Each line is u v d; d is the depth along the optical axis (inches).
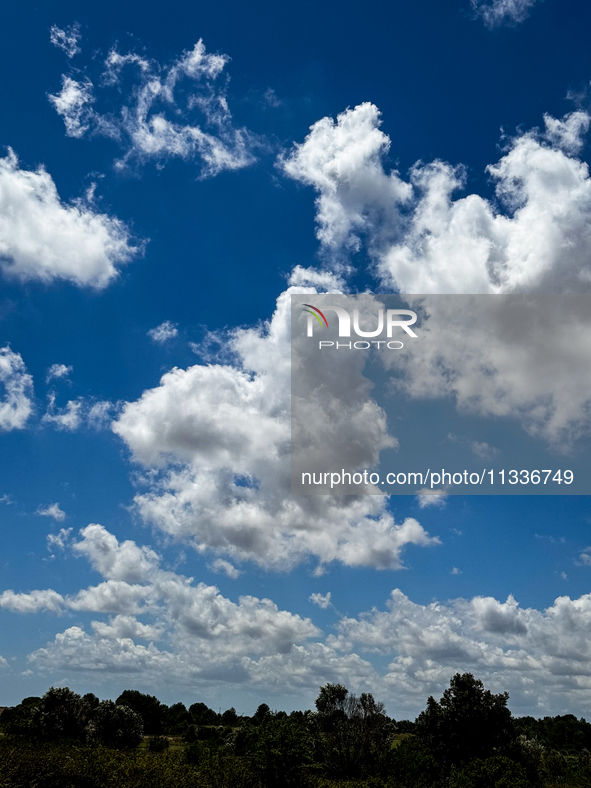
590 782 1961.1
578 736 4151.1
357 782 1681.8
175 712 4820.4
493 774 1446.9
